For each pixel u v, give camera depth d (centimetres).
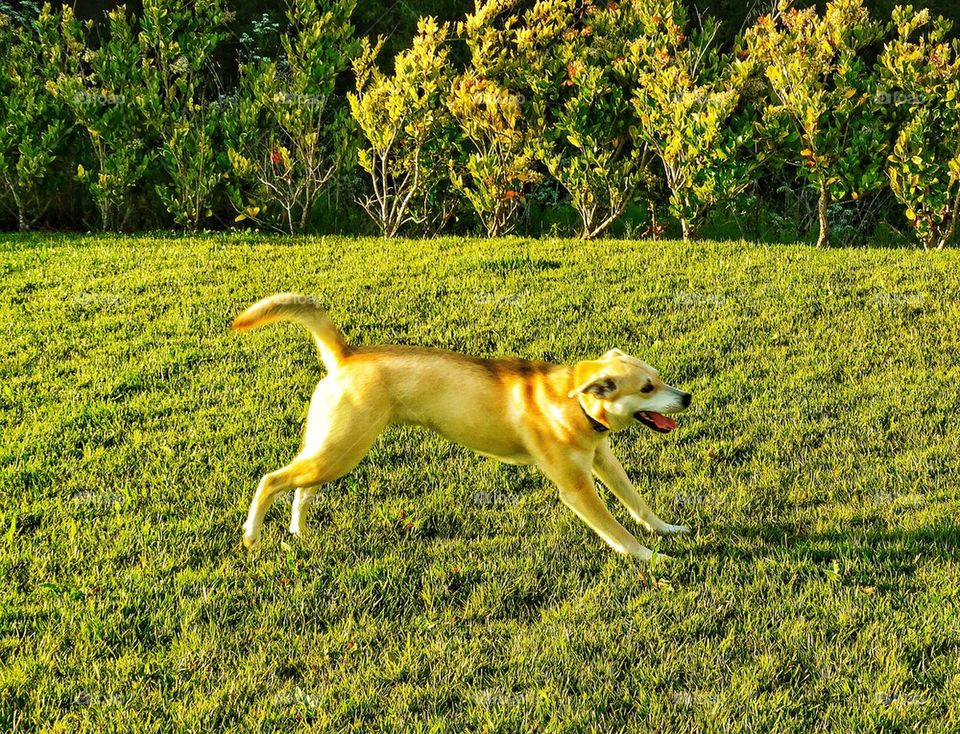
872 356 814
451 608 486
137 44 1478
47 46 1467
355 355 529
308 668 441
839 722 396
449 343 861
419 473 629
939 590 484
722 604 482
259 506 526
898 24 1267
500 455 547
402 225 1480
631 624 467
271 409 729
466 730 395
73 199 1523
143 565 522
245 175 1408
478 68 1350
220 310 948
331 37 1410
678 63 1320
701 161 1266
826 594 484
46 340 868
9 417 714
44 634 461
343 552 541
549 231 1473
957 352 815
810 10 1295
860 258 1111
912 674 422
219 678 433
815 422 700
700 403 735
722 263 1095
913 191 1244
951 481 607
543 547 541
